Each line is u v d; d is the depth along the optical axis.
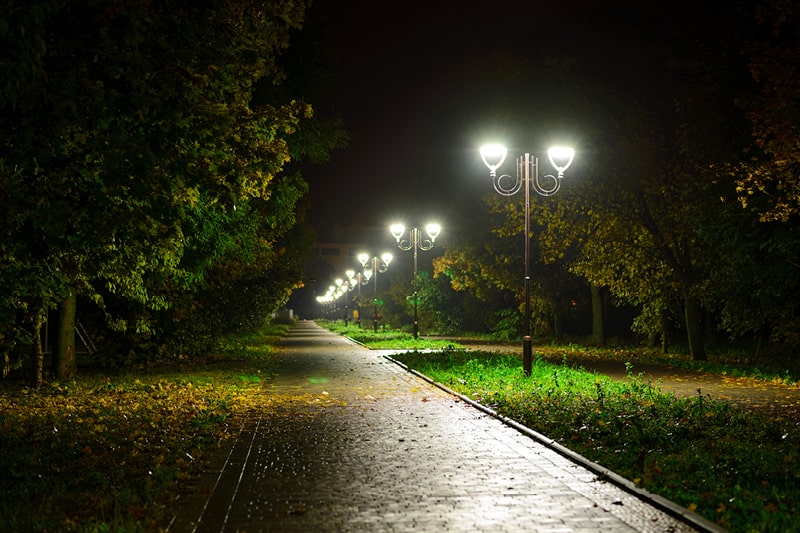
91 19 9.41
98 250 12.52
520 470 9.42
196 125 10.61
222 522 7.19
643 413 13.53
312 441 11.51
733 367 24.72
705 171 23.80
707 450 10.48
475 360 24.16
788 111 17.67
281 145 12.42
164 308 23.67
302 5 12.52
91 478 8.75
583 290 48.81
